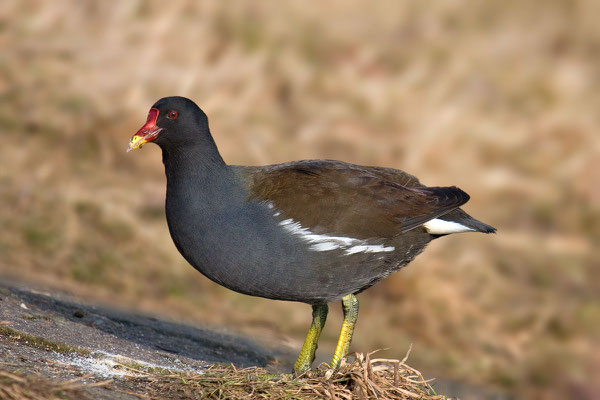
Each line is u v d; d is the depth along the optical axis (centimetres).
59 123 1466
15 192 1285
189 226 784
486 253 1355
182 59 1741
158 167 1427
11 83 1555
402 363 752
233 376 728
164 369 743
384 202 812
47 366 677
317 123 1623
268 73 1772
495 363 1149
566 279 1332
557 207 1495
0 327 736
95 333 826
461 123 1634
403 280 1255
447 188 859
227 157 1471
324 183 805
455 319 1216
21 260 1135
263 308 1182
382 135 1622
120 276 1163
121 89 1573
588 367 1160
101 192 1329
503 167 1572
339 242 791
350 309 830
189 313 1109
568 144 1658
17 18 1778
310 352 848
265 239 775
